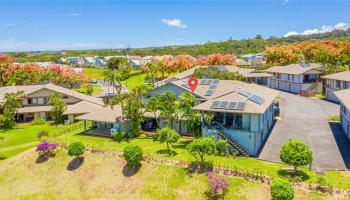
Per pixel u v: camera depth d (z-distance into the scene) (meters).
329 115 61.22
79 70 145.75
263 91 55.66
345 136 48.50
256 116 42.78
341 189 31.28
